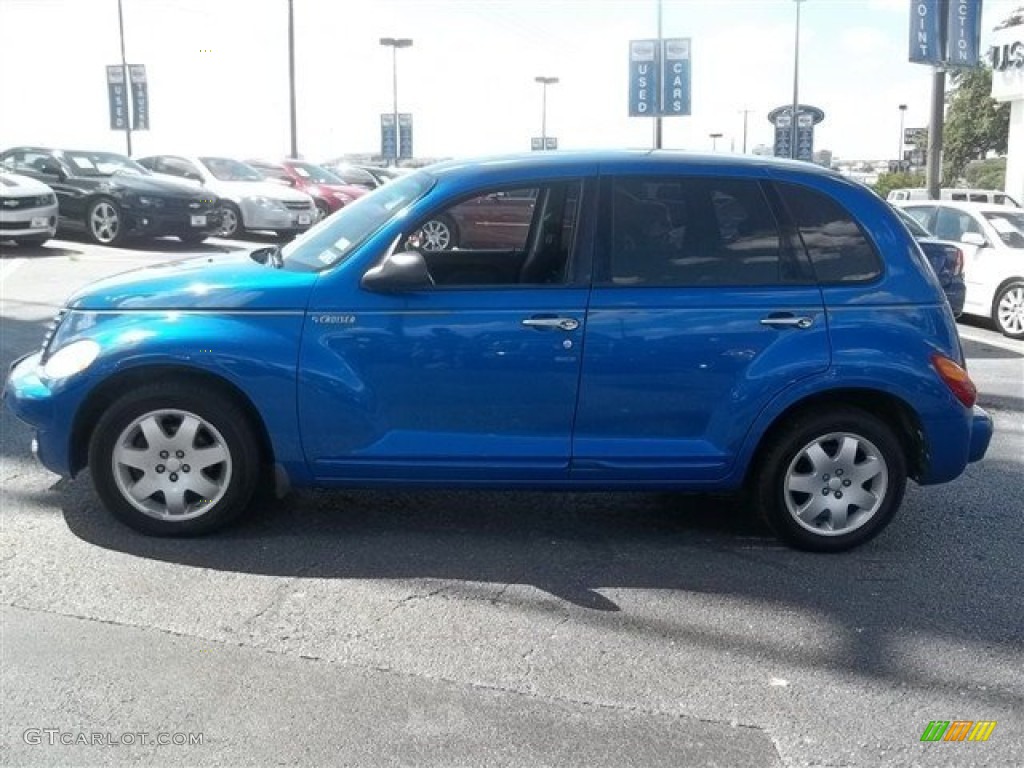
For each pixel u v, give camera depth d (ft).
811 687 12.14
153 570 14.82
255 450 15.83
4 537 15.80
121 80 111.86
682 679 12.23
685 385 15.58
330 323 15.30
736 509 18.35
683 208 15.83
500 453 15.60
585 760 10.54
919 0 62.90
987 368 33.45
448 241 16.70
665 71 93.45
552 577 15.11
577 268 15.58
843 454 16.14
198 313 15.43
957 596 14.88
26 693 11.48
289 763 10.36
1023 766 10.66
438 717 11.25
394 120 151.53
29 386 15.78
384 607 13.91
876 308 15.83
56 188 58.90
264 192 66.28
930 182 65.77
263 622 13.34
